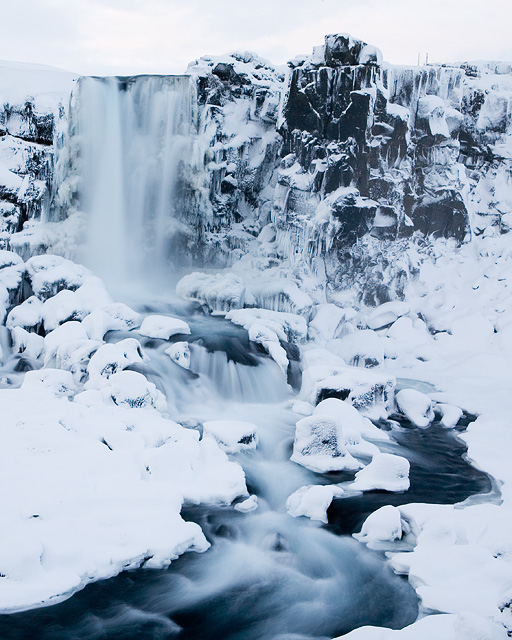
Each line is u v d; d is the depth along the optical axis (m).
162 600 6.18
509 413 11.72
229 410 11.37
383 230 16.34
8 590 5.85
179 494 7.62
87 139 15.85
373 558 7.09
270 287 15.38
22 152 14.77
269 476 9.04
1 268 13.27
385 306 15.85
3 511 6.66
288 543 7.41
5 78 15.20
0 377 11.08
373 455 9.55
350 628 5.99
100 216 16.16
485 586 6.00
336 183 16.16
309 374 11.85
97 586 6.23
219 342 12.65
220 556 6.97
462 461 9.92
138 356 11.33
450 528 6.82
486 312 15.63
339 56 15.98
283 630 5.95
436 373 13.99
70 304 12.37
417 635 5.11
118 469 7.82
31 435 8.09
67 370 10.99
